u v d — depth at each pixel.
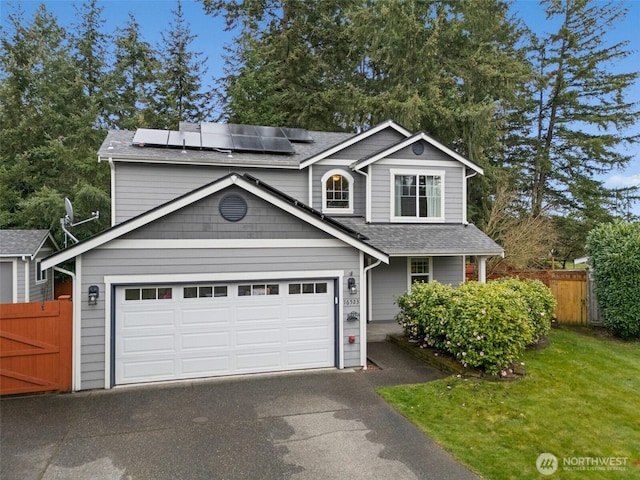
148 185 11.66
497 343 7.68
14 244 13.79
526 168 24.91
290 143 14.05
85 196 16.81
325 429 5.75
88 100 21.56
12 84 20.17
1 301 13.24
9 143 19.72
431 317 8.87
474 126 18.41
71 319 7.29
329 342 8.66
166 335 7.79
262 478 4.57
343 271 8.73
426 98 18.91
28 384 7.09
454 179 13.63
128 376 7.59
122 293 7.59
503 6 21.11
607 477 4.66
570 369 8.41
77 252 7.24
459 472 4.69
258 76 21.47
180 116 23.72
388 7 18.80
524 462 4.92
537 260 18.16
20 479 4.54
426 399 6.80
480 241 12.59
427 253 11.71
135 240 7.60
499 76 19.14
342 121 22.36
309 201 12.81
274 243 8.33
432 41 18.48
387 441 5.41
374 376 8.05
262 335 8.30
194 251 7.90
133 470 4.72
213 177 12.12
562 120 24.28
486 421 6.00
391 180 13.07
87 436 5.54
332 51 23.09
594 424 5.99
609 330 11.78
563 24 23.50
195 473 4.66
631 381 7.93
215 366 8.02
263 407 6.52
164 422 5.97
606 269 11.23
